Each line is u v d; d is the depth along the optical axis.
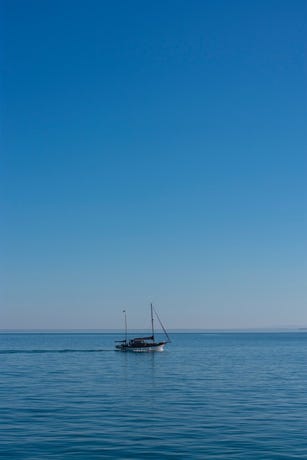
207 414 47.22
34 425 42.22
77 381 76.50
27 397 58.50
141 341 165.50
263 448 35.03
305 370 96.12
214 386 69.50
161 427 41.56
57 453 33.84
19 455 33.28
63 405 52.50
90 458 32.69
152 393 62.06
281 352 172.12
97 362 120.12
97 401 55.31
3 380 78.19
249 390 65.00
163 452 34.09
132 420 44.31
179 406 51.81
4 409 49.97
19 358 136.75
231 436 38.47
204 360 127.56
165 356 146.12
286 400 56.06
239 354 158.25
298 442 36.69
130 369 99.38
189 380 77.69
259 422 43.50
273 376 83.88
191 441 36.91
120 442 36.66
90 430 40.38
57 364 113.69
